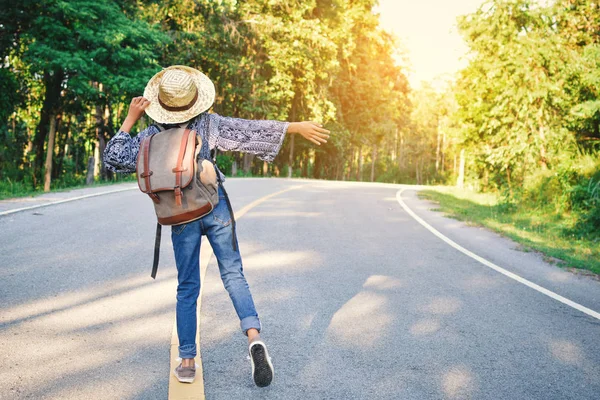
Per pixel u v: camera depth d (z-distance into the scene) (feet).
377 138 183.11
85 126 94.99
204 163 10.75
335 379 11.91
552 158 60.23
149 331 14.17
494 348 14.40
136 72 62.64
